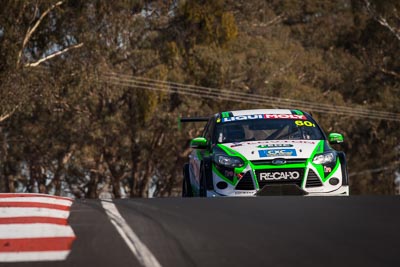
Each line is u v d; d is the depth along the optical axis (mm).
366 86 150375
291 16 180250
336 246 15383
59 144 128625
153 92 123562
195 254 14648
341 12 178625
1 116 96312
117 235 16656
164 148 131125
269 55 139250
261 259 14164
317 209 20734
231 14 138500
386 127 147875
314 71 152250
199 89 129875
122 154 128750
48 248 15312
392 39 142250
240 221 18641
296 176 27453
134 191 132250
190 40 138000
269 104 135000
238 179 27531
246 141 29297
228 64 130500
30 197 23516
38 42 99125
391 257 14289
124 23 109562
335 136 30484
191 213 20078
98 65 105688
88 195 135625
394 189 159375
